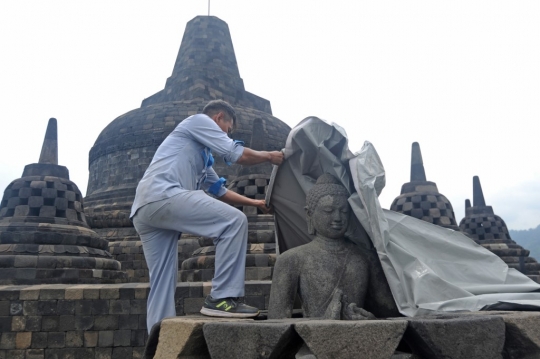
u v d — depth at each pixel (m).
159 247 4.31
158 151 4.34
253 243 10.91
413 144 17.64
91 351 8.34
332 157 4.48
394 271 3.91
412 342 2.95
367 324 2.66
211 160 5.01
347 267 4.17
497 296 3.96
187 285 8.67
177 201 4.01
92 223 17.69
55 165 13.72
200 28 24.06
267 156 4.65
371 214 4.00
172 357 3.06
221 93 22.78
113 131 21.39
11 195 12.99
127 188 19.56
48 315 8.43
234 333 2.81
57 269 11.37
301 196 5.04
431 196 16.12
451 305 3.77
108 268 12.48
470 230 20.19
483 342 2.78
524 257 18.12
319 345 2.62
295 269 4.23
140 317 8.52
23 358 8.23
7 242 11.58
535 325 3.00
